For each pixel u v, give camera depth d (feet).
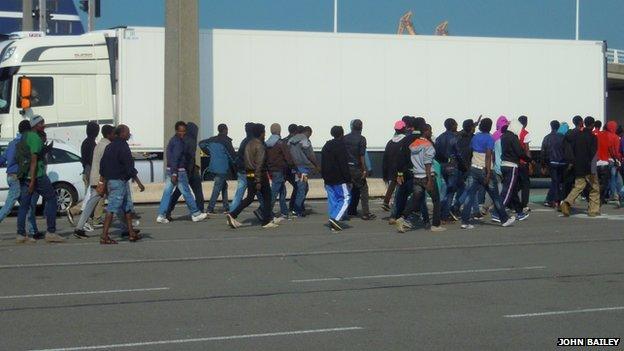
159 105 79.82
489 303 33.01
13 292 35.40
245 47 82.94
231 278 38.58
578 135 62.54
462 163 56.80
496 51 89.86
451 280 37.91
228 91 82.69
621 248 47.60
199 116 78.33
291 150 62.64
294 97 84.53
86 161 54.95
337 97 85.61
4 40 80.28
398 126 59.93
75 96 77.25
